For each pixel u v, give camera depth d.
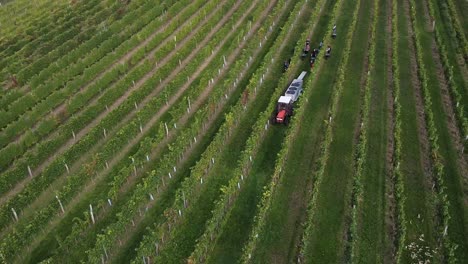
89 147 38.62
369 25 58.84
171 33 58.56
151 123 41.81
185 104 41.75
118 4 67.19
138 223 31.45
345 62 48.50
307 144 38.28
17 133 41.72
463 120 39.03
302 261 28.39
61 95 46.03
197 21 59.97
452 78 45.19
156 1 66.81
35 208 33.41
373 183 34.34
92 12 66.62
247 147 35.16
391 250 29.34
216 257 28.89
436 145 36.06
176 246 29.67
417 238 30.25
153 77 46.62
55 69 51.59
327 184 34.25
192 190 32.53
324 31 57.16
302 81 45.16
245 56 48.72
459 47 52.50
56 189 35.16
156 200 33.34
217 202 31.52
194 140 38.69
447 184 34.44
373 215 31.73
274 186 33.00
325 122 39.38
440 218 30.91
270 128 40.12
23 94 48.41
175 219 30.88
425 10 62.34
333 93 43.72
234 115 39.41
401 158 36.78
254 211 32.16
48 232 31.27
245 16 61.97
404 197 31.41
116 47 56.56
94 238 30.67
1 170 37.75
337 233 30.39
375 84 46.56
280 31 57.59
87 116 42.00
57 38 58.66
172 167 35.25
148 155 37.16
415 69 49.28
